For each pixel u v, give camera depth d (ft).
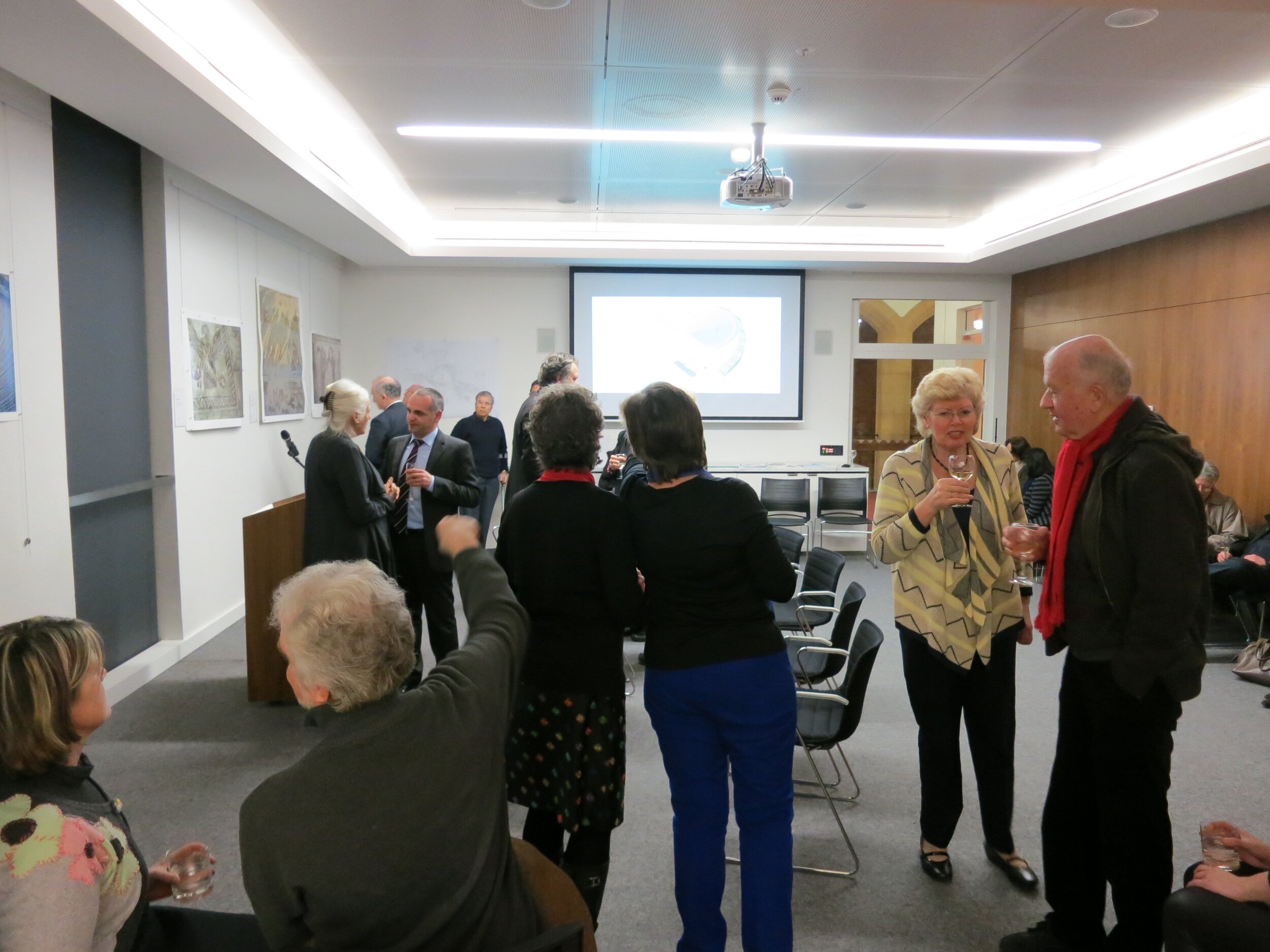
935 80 13.82
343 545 11.57
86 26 9.61
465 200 22.70
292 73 13.51
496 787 4.06
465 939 3.72
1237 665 15.02
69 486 13.25
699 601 5.99
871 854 8.71
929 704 7.91
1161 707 5.97
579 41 12.25
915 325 29.73
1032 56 12.82
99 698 4.32
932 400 7.61
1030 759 11.14
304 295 23.98
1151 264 22.21
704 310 28.58
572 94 14.43
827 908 7.75
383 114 15.55
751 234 26.94
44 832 3.90
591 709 6.14
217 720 12.57
